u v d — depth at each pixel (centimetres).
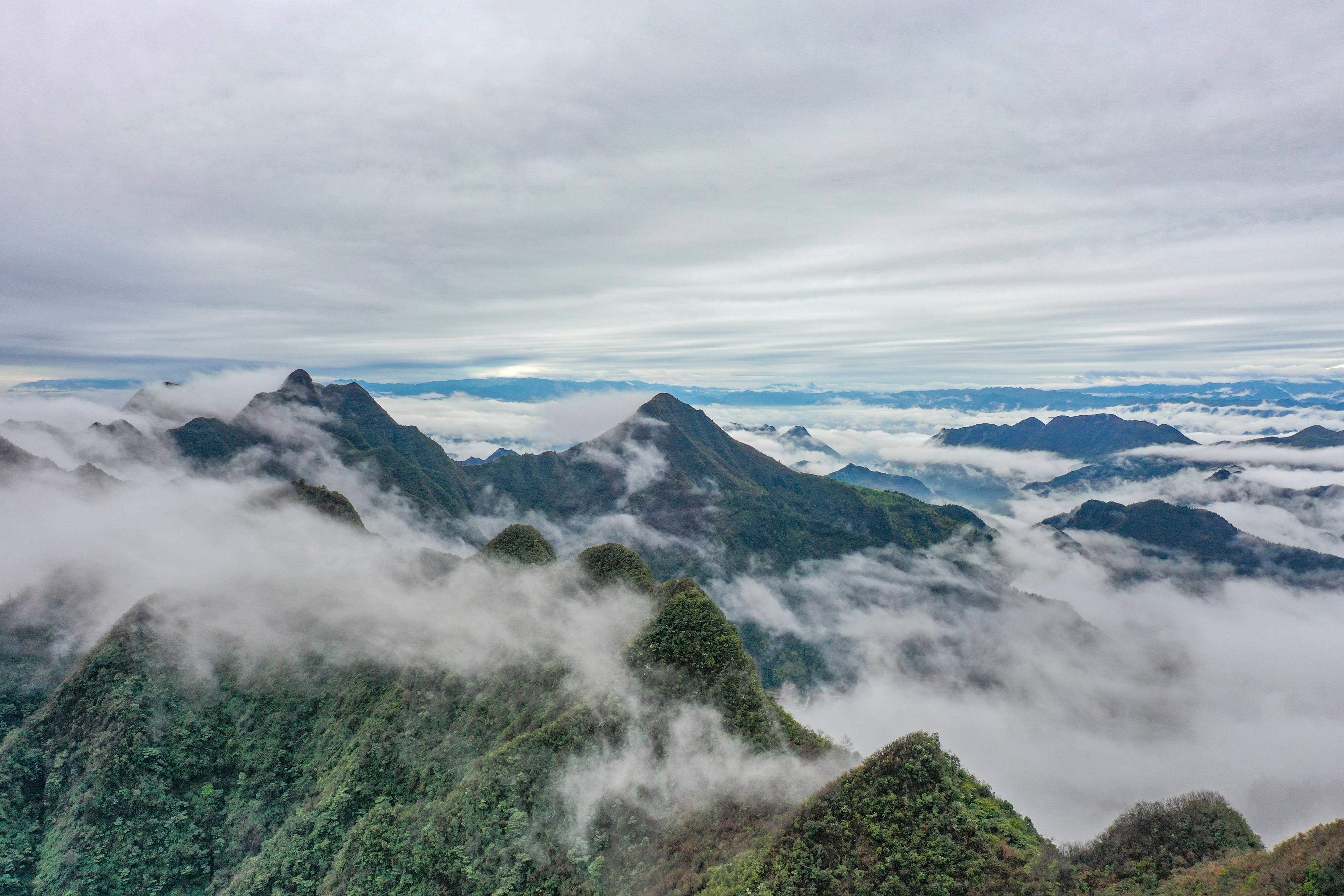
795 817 5372
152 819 8369
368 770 8200
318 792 8525
